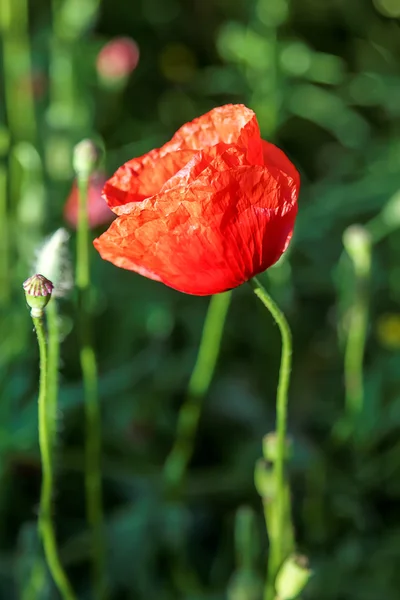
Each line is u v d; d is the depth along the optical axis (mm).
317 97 1102
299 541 810
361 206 1001
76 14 1051
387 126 1210
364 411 822
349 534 805
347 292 830
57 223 1001
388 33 1267
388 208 806
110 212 895
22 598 728
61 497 833
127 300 938
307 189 1120
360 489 822
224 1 1288
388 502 831
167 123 1227
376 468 824
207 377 754
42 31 1133
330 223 996
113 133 1183
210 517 831
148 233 557
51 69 1085
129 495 825
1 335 821
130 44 1096
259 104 1087
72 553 781
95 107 1136
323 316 999
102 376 769
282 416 596
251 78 1105
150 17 1306
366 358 936
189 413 767
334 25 1278
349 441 836
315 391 940
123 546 784
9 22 963
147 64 1289
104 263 938
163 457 865
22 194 876
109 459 841
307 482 813
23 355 823
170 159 574
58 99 1049
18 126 1002
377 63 1256
